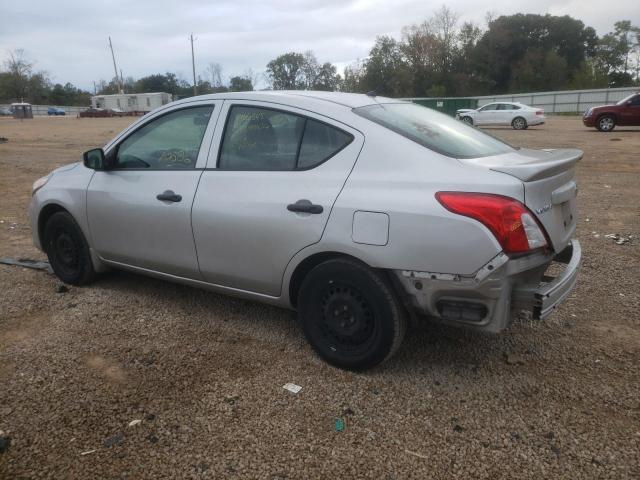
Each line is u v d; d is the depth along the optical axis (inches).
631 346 147.6
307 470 101.3
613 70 3120.1
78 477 99.4
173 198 155.2
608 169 481.4
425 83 3171.8
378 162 125.2
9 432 111.5
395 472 100.7
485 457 104.4
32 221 198.5
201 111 157.6
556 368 136.4
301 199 131.2
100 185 175.0
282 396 124.6
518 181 112.2
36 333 156.0
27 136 1093.1
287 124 140.3
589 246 241.6
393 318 123.8
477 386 128.3
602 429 112.3
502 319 115.2
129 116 2871.6
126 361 140.1
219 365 138.5
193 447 107.5
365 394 125.2
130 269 177.0
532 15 3144.7
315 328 137.4
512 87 3065.9
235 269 146.8
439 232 113.7
